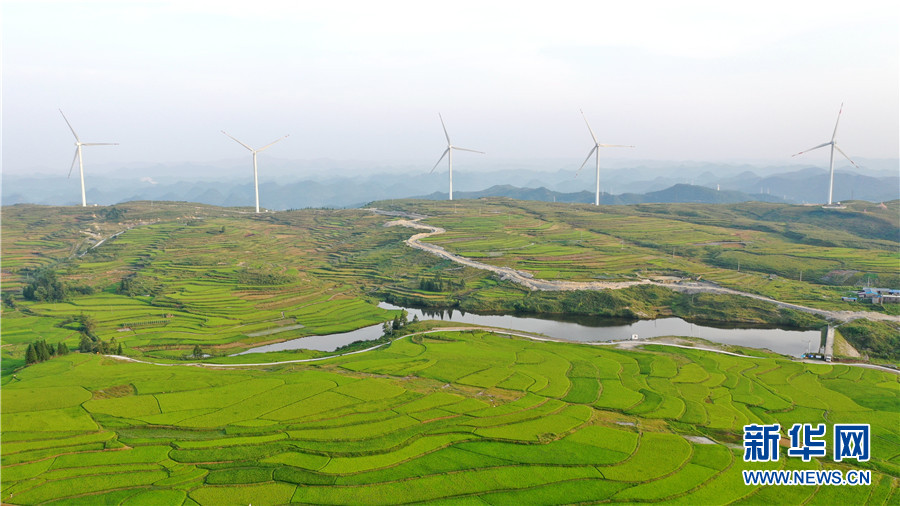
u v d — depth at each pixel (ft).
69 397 407.64
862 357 583.17
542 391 442.91
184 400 407.23
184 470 308.40
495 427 370.53
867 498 295.48
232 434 354.54
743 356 556.92
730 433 370.53
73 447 332.19
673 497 292.81
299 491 290.35
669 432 371.35
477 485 299.99
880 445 355.36
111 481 294.25
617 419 392.47
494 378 472.85
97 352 555.69
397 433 358.02
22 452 324.60
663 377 481.87
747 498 293.64
